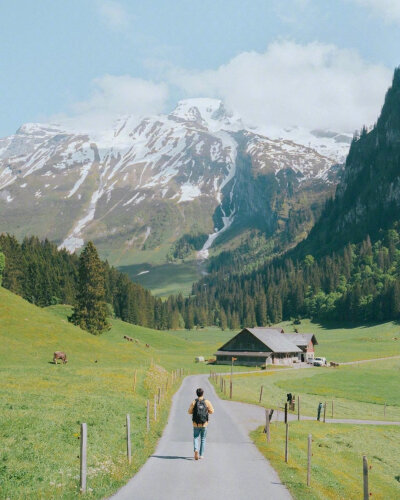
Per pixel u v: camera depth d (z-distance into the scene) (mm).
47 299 184750
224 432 34562
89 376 60625
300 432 40469
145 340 172125
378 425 52250
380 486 27219
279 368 132875
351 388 88750
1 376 54531
